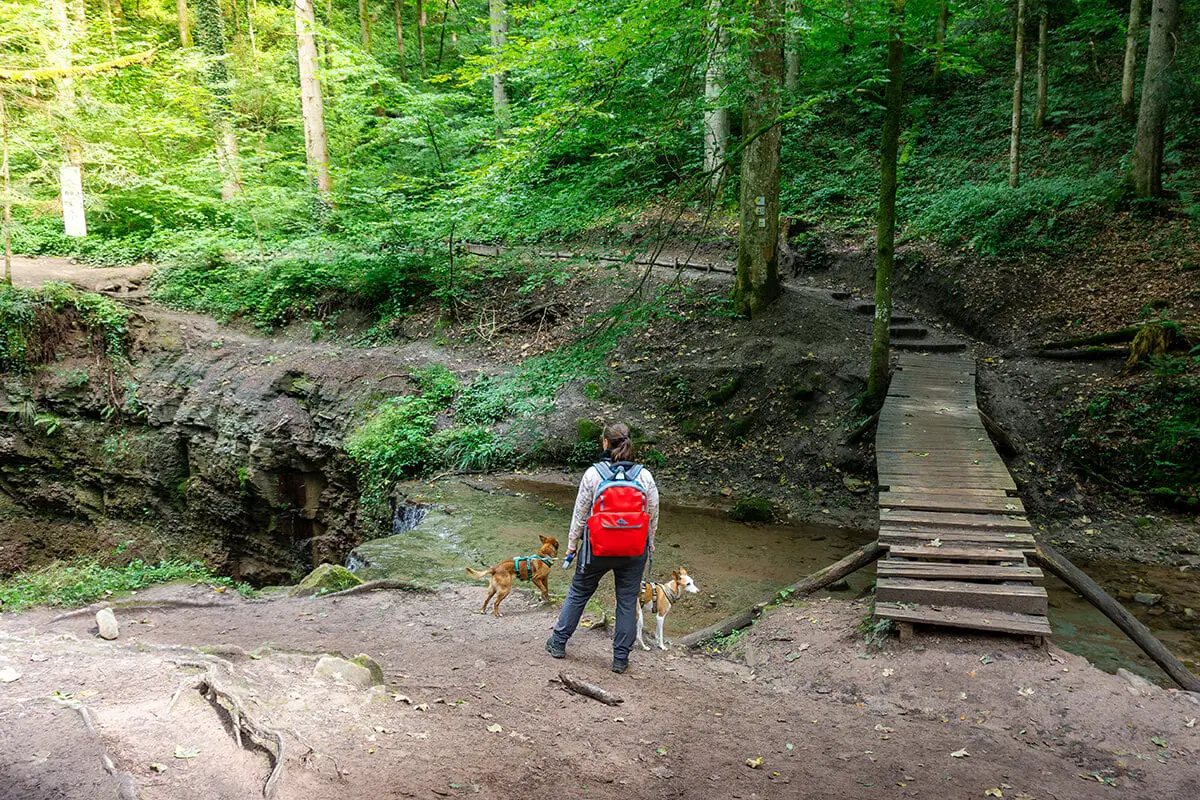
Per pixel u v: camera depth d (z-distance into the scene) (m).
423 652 5.68
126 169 19.14
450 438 13.26
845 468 11.63
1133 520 9.85
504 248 19.52
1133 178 15.41
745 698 5.25
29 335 16.83
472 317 17.59
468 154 21.59
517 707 4.56
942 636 5.83
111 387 17.00
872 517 10.50
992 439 11.03
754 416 12.98
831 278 17.83
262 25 29.75
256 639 5.91
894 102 10.85
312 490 15.41
